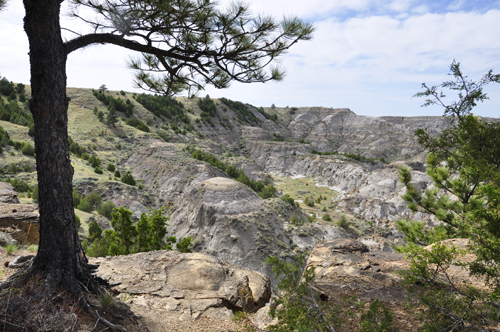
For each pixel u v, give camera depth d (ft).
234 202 176.04
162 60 19.51
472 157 16.97
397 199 261.44
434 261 13.02
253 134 557.74
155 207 217.36
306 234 178.19
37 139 14.53
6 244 28.89
